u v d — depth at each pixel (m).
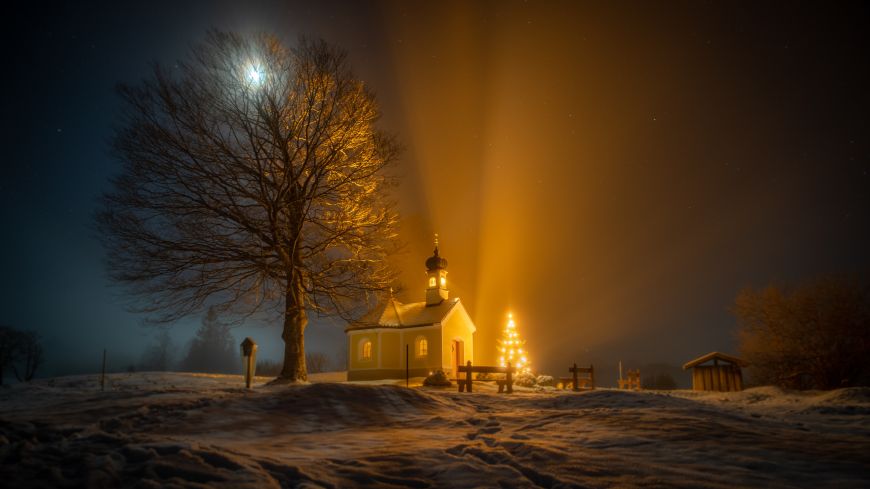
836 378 31.34
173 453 5.84
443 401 15.27
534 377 30.53
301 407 12.67
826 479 5.67
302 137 22.25
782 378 32.97
